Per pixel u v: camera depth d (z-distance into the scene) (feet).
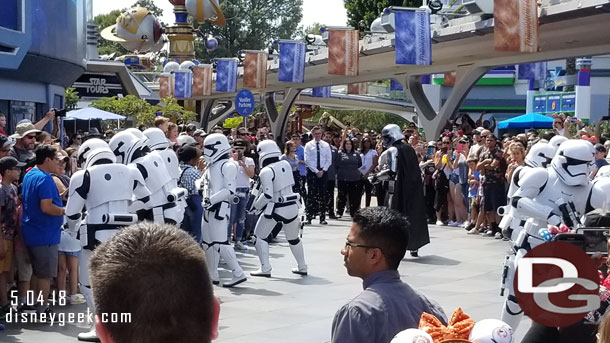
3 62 55.42
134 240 6.89
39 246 30.78
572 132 78.33
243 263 47.32
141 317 6.63
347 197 73.20
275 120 176.76
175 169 36.40
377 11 196.44
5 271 30.89
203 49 322.14
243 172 52.31
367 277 14.16
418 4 189.88
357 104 202.90
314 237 59.00
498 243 55.57
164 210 32.37
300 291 38.81
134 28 209.05
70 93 114.73
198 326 6.75
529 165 29.63
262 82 131.34
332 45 102.68
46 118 43.80
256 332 30.37
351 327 13.35
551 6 77.87
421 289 38.99
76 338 29.27
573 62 141.90
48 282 31.50
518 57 103.96
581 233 18.07
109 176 29.37
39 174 30.81
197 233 40.70
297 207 42.75
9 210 30.83
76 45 77.00
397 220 14.20
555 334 17.56
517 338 29.14
